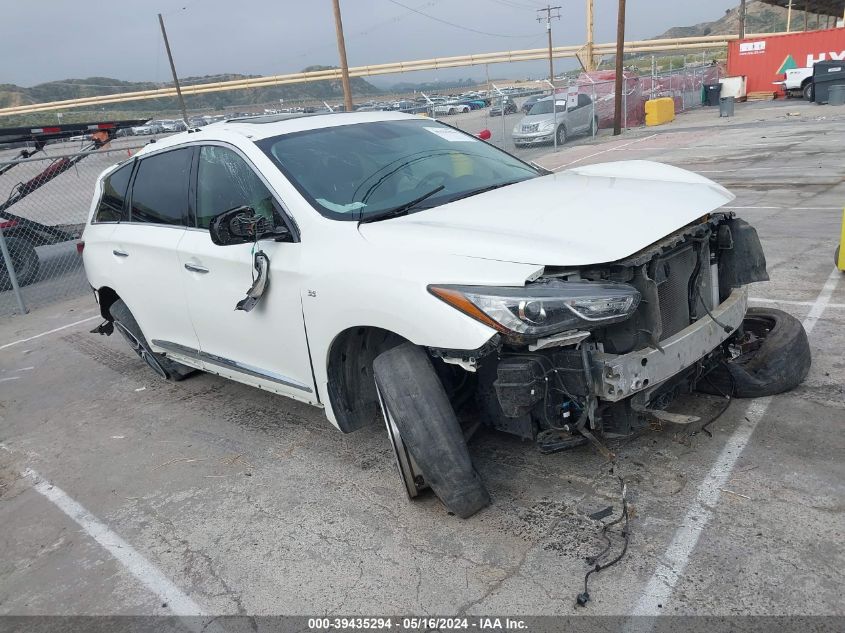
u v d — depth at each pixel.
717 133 18.80
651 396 3.04
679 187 3.41
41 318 8.72
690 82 30.98
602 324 2.57
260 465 3.91
